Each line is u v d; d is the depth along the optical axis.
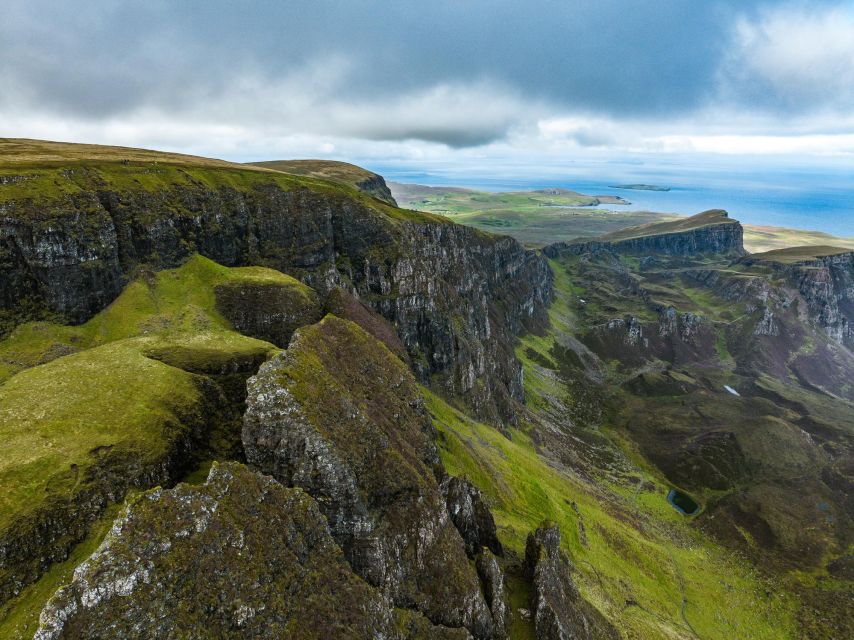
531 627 77.56
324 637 49.41
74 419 68.75
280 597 49.03
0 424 66.06
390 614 58.03
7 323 109.12
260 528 52.09
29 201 117.56
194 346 101.62
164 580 43.59
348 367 91.12
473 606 69.88
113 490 61.09
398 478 72.25
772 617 143.50
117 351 92.38
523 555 97.88
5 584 50.31
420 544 70.50
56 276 116.00
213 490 51.44
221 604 45.31
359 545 63.69
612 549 140.50
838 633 139.12
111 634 39.94
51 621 39.28
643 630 100.88
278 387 67.19
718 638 122.50
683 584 145.25
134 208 138.25
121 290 129.50
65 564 53.84
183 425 74.19
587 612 91.44
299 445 64.56
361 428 73.25
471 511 88.44
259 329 134.25
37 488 57.22
